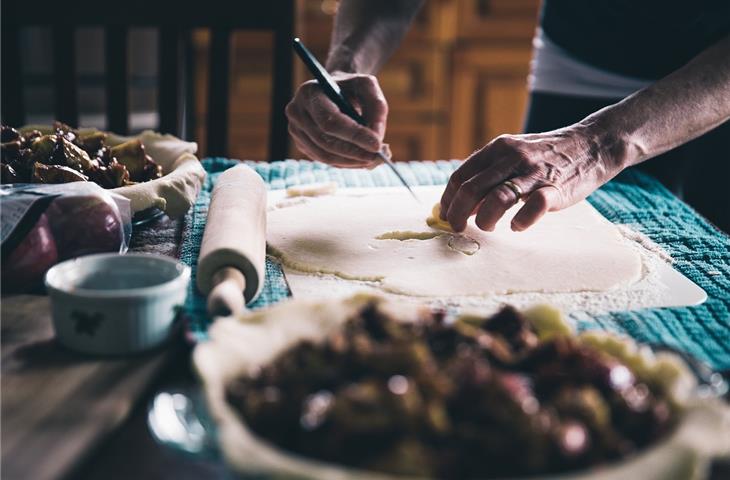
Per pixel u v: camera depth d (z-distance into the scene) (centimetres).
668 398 52
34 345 70
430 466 45
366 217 107
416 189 120
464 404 48
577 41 146
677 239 104
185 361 72
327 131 108
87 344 68
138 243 97
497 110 264
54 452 55
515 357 56
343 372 51
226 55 154
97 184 95
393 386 47
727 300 86
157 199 95
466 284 88
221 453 48
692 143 153
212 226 86
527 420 46
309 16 252
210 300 71
